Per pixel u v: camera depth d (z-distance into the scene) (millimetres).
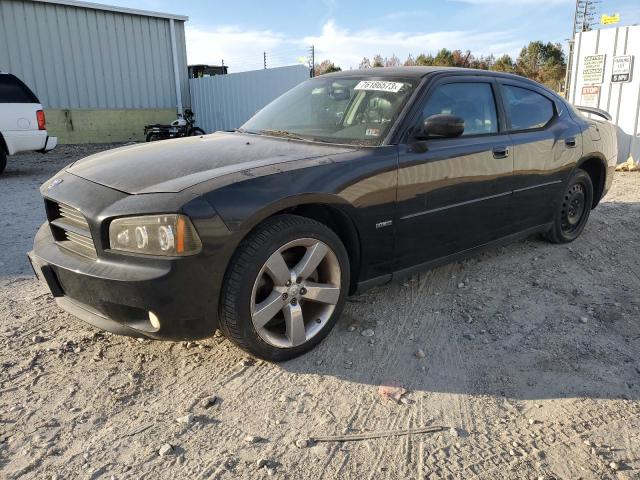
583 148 4891
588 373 2900
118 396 2605
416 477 2115
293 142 3395
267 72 15961
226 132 4039
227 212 2496
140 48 18406
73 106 17297
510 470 2164
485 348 3156
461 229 3742
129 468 2137
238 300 2594
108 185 2744
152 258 2428
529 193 4320
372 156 3117
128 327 2588
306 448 2271
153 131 16812
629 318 3588
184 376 2797
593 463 2211
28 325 3334
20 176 9844
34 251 2980
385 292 3887
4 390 2648
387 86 3650
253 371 2846
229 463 2170
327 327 3045
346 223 3043
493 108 4039
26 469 2119
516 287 4062
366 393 2682
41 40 16375
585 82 10000
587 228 5742
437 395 2682
